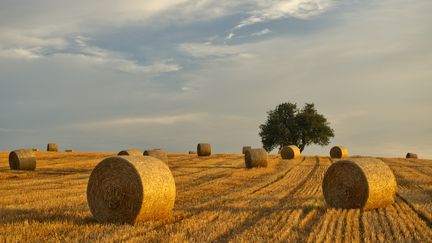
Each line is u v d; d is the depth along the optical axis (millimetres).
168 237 10172
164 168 13055
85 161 38406
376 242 10094
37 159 40875
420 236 10773
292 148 45062
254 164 33062
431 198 17141
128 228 11344
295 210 14102
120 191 12445
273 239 10273
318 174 28578
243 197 17562
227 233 10969
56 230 10961
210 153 47500
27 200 16484
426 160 45219
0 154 45844
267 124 73312
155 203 12492
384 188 15148
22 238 10062
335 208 15117
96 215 12750
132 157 12969
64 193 18406
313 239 10375
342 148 46812
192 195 18250
